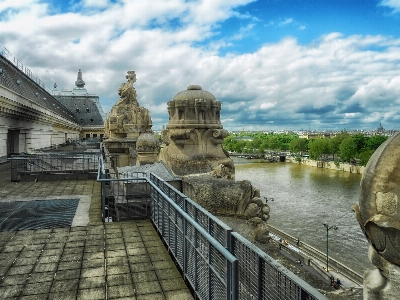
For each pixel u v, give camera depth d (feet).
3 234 21.43
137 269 16.42
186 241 15.05
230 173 28.22
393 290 6.57
